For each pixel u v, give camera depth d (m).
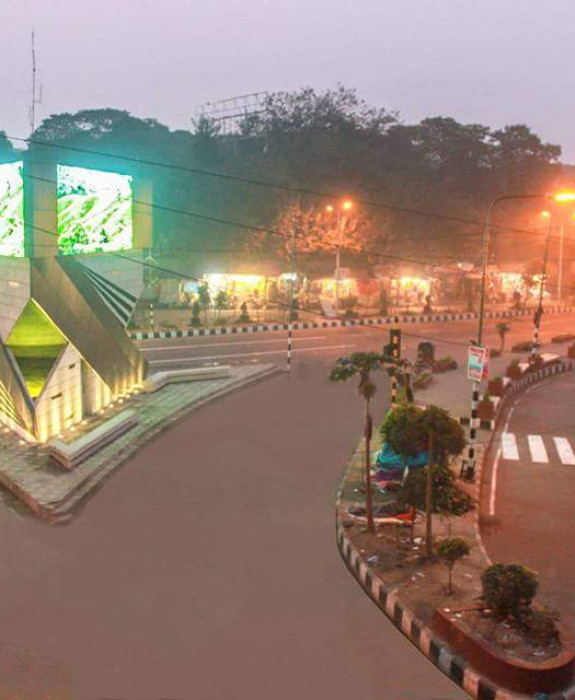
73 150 20.67
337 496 17.50
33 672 10.41
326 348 36.72
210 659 10.86
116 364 24.73
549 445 22.58
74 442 19.55
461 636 10.84
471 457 18.88
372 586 13.02
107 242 22.95
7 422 22.45
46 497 16.73
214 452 20.67
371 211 58.81
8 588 12.79
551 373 35.00
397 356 22.25
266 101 65.81
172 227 53.66
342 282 52.84
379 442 21.80
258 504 16.98
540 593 12.91
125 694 9.99
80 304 21.22
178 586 13.02
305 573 13.78
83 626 11.62
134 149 62.06
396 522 15.62
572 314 55.75
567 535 15.59
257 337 39.47
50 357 22.48
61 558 14.02
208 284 45.84
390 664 10.95
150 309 42.31
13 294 19.47
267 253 54.00
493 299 58.97
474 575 13.37
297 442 21.75
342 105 66.44
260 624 11.88
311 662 10.89
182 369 30.20
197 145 62.44
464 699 10.19
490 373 32.59
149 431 22.05
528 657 10.27
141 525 15.64
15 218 19.38
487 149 77.25
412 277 55.72
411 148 72.88
